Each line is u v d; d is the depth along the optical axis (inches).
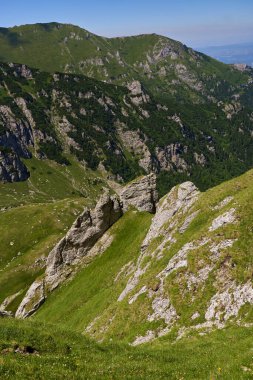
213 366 1261.1
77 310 3511.3
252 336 1492.4
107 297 3161.9
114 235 4414.4
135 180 4736.7
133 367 1241.4
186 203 3218.5
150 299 2266.2
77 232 4537.4
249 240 2150.6
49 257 4594.0
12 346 1312.7
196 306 2006.6
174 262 2335.1
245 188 2844.5
